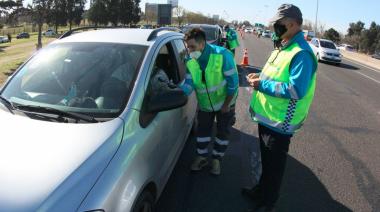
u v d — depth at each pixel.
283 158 3.63
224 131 4.61
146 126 3.12
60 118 2.92
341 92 11.93
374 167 5.46
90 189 2.34
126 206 2.56
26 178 2.31
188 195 4.27
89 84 3.29
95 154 2.54
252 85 3.49
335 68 20.91
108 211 2.37
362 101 10.52
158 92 3.24
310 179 4.93
